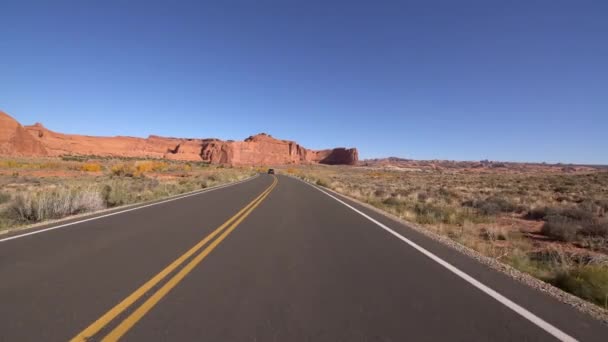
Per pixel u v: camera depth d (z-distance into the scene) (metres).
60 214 12.09
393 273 5.63
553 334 3.56
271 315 3.89
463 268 6.03
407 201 19.42
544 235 11.64
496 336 3.49
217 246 7.35
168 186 24.83
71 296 4.38
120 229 9.19
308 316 3.88
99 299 4.29
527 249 9.26
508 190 30.72
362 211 14.25
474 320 3.86
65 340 3.26
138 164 52.09
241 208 14.20
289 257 6.55
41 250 6.79
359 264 6.15
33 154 89.62
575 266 7.06
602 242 9.95
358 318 3.85
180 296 4.44
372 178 64.94
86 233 8.59
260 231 9.22
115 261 6.06
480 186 38.28
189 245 7.39
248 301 4.30
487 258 6.85
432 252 7.21
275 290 4.72
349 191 26.69
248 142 196.75
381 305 4.25
